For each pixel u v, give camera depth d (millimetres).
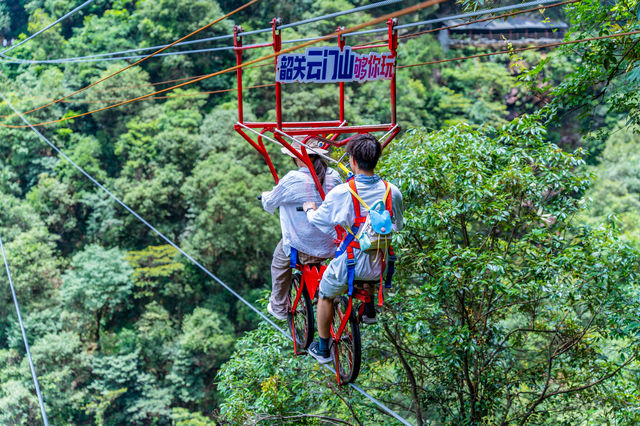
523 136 7117
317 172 3432
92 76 36500
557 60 26062
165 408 24766
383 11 35062
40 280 28375
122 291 27953
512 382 7363
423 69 35688
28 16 43188
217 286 28141
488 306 6730
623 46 6461
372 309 3307
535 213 6770
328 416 7094
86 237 32250
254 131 3434
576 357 7129
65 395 24109
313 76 3223
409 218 6449
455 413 8125
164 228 30531
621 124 33781
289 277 3744
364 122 29375
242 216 26047
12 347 25906
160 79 37344
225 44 37000
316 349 3504
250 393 7566
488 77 36438
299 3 36312
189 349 25859
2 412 22828
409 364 7879
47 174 33031
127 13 39406
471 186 6273
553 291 6125
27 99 35438
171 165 30484
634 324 5828
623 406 6703
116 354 26172
